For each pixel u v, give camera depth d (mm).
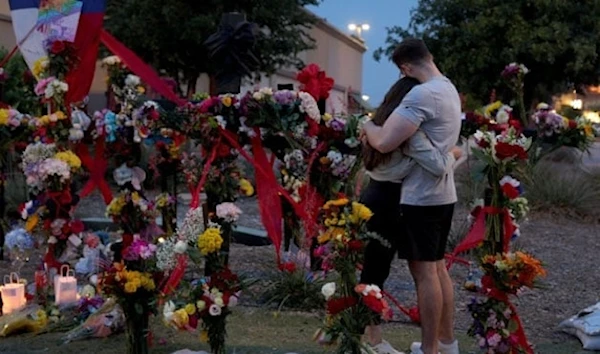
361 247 3943
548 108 4859
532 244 8703
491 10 18344
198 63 17625
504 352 4430
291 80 25062
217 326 4152
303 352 4738
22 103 9031
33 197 5801
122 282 4094
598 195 10602
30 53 5520
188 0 16844
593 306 5707
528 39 17906
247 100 4809
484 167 4508
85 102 5621
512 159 4434
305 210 5762
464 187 9672
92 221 8383
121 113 5027
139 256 4145
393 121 4020
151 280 4133
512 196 4398
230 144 4992
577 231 9508
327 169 5840
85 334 4953
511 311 4465
